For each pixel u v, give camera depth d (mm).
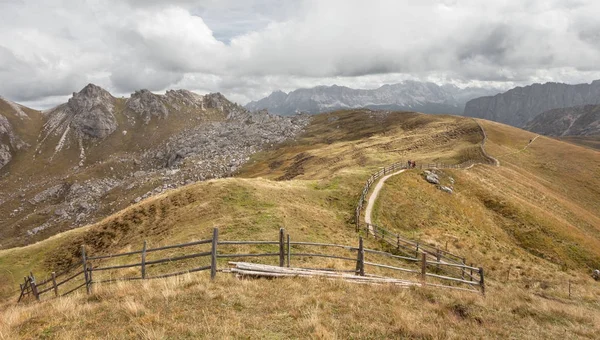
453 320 10172
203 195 36156
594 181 82312
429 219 41125
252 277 12664
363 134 187875
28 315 9641
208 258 19672
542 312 13445
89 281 14469
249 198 34094
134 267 20516
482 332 9609
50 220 195625
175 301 9641
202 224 28797
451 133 111625
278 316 8859
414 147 102625
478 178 63438
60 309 9594
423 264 16406
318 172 86500
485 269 28031
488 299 14055
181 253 21734
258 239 23500
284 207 32312
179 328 7750
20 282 31375
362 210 38281
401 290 12680
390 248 28250
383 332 8414
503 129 121938
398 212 40344
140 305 9102
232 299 9875
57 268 33094
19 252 37281
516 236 44844
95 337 7492
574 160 92812
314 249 22750
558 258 40000
